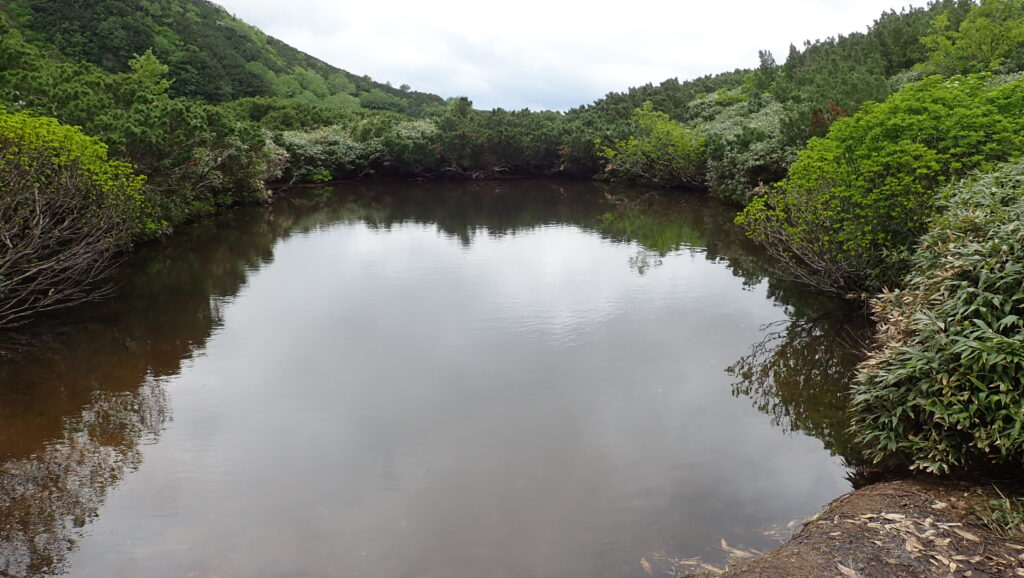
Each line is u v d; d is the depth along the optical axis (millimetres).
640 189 34875
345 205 27266
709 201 28344
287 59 88938
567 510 4902
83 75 17734
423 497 5109
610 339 9125
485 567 4223
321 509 4949
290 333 9430
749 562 3920
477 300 11336
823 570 3609
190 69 57906
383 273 13625
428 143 39188
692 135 32562
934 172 8867
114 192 11477
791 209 11000
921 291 5477
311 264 14578
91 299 11242
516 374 7805
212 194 23828
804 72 34812
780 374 7805
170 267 14125
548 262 14766
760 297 11469
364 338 9211
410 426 6387
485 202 28797
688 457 5754
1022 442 4102
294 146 34000
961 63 22250
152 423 6441
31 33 51438
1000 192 5672
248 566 4254
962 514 4117
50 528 4680
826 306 10805
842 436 6160
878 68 25547
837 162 10406
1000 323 4395
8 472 5457
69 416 6586
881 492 4605
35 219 9477
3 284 9211
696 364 8156
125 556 4355
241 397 7105
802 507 4934
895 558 3678
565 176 43062
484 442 6047
